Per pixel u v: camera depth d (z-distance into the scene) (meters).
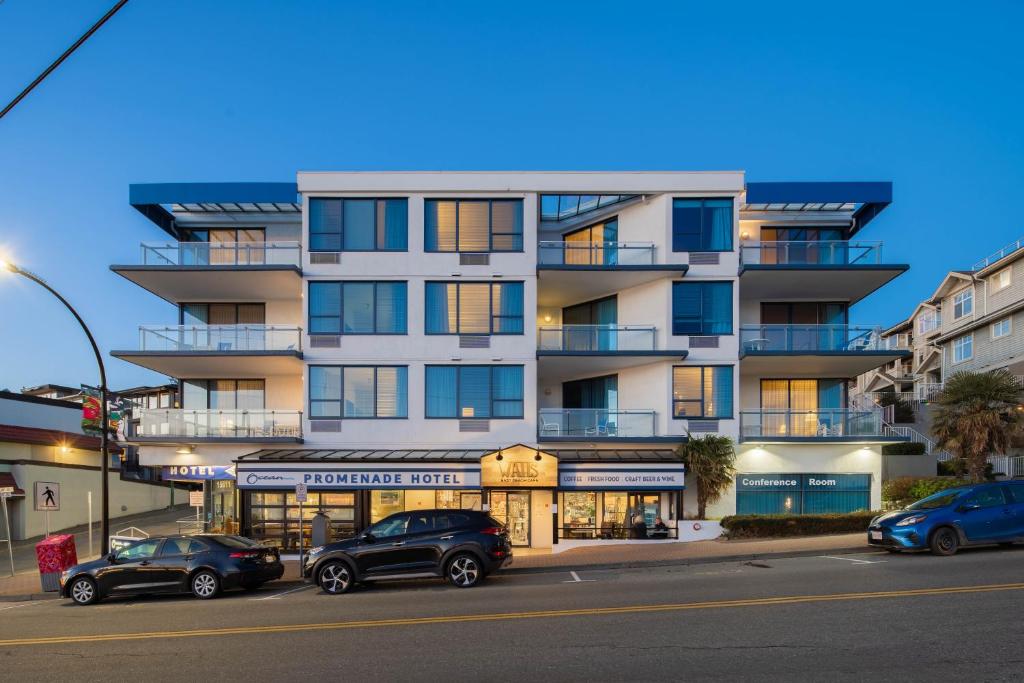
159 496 37.31
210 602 13.20
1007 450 23.78
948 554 14.48
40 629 10.70
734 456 22.03
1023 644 7.50
